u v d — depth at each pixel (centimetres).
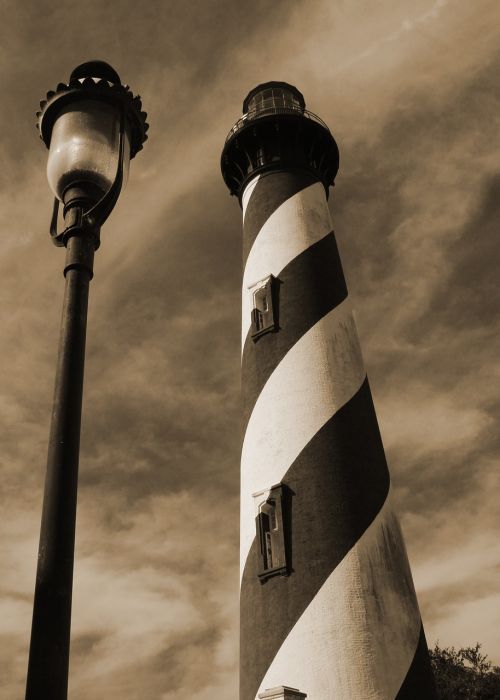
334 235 2764
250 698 1795
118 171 788
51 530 571
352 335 2411
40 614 538
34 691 511
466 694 3872
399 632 1794
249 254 2628
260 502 2030
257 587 1930
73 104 822
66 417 625
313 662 1725
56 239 765
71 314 685
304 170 2855
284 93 3278
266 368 2284
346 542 1881
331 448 2053
